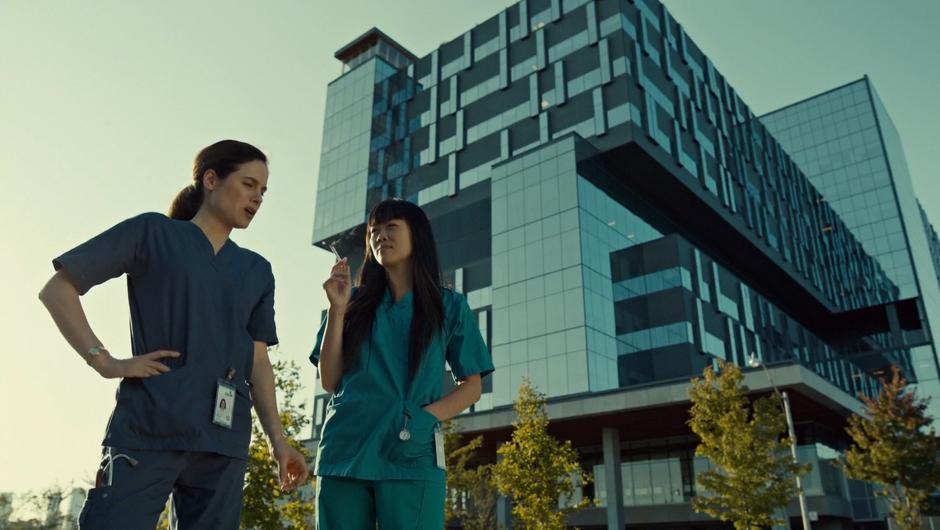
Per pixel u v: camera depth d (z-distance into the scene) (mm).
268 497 14781
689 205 50469
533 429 23422
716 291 46031
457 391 2791
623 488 36188
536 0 52281
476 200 48906
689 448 34812
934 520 26672
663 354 40250
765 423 22578
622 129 43188
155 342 2432
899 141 94688
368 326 2715
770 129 92500
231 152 2768
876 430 28219
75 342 2252
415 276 2848
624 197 45938
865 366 68438
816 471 32656
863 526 34562
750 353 47781
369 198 55906
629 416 31281
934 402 63250
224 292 2615
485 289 44062
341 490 2486
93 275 2355
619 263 41938
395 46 65000
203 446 2357
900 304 69500
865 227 80375
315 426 44594
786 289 66812
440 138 54281
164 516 12383
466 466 40906
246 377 2664
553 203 41188
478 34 55719
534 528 22109
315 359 2846
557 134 46406
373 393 2578
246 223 2779
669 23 54344
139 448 2254
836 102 88062
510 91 50875
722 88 61219
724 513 22312
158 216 2592
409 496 2443
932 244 95562
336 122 62781
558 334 37375
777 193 66500
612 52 46000
